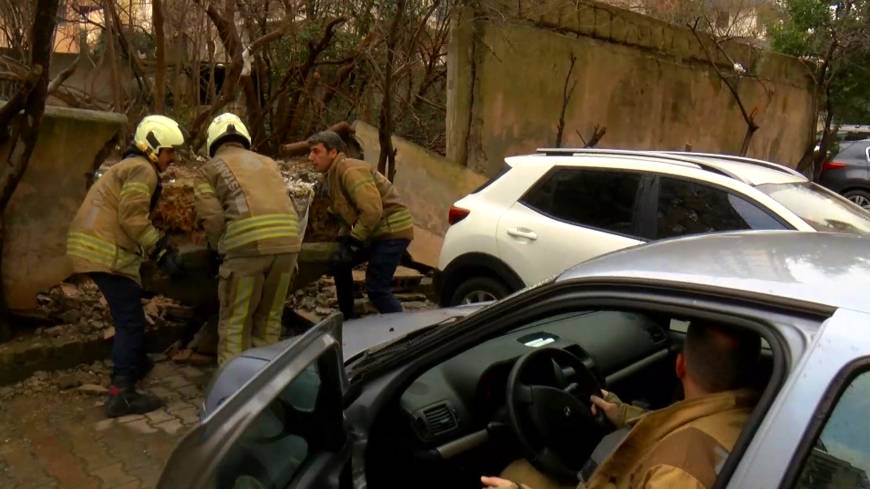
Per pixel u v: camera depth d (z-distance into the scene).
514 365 2.76
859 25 12.55
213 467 1.68
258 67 9.12
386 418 2.65
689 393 1.96
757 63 13.09
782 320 1.68
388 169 7.84
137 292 4.58
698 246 2.23
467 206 5.92
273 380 1.97
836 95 13.45
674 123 11.66
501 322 2.35
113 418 4.52
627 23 10.59
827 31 13.35
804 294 1.70
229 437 1.74
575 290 2.12
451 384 2.88
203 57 8.80
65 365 4.99
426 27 9.75
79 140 5.30
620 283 2.01
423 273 7.80
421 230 8.00
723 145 12.70
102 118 5.31
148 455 4.13
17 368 4.81
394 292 7.16
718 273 1.90
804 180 5.30
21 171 4.74
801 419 1.50
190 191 5.29
